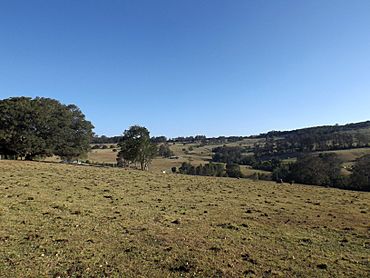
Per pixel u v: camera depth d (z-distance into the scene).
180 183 42.72
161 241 14.89
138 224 18.02
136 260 12.39
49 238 14.52
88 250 13.26
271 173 90.12
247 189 39.94
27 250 12.88
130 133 88.19
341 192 42.53
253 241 15.84
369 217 24.36
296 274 11.69
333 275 11.74
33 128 68.50
